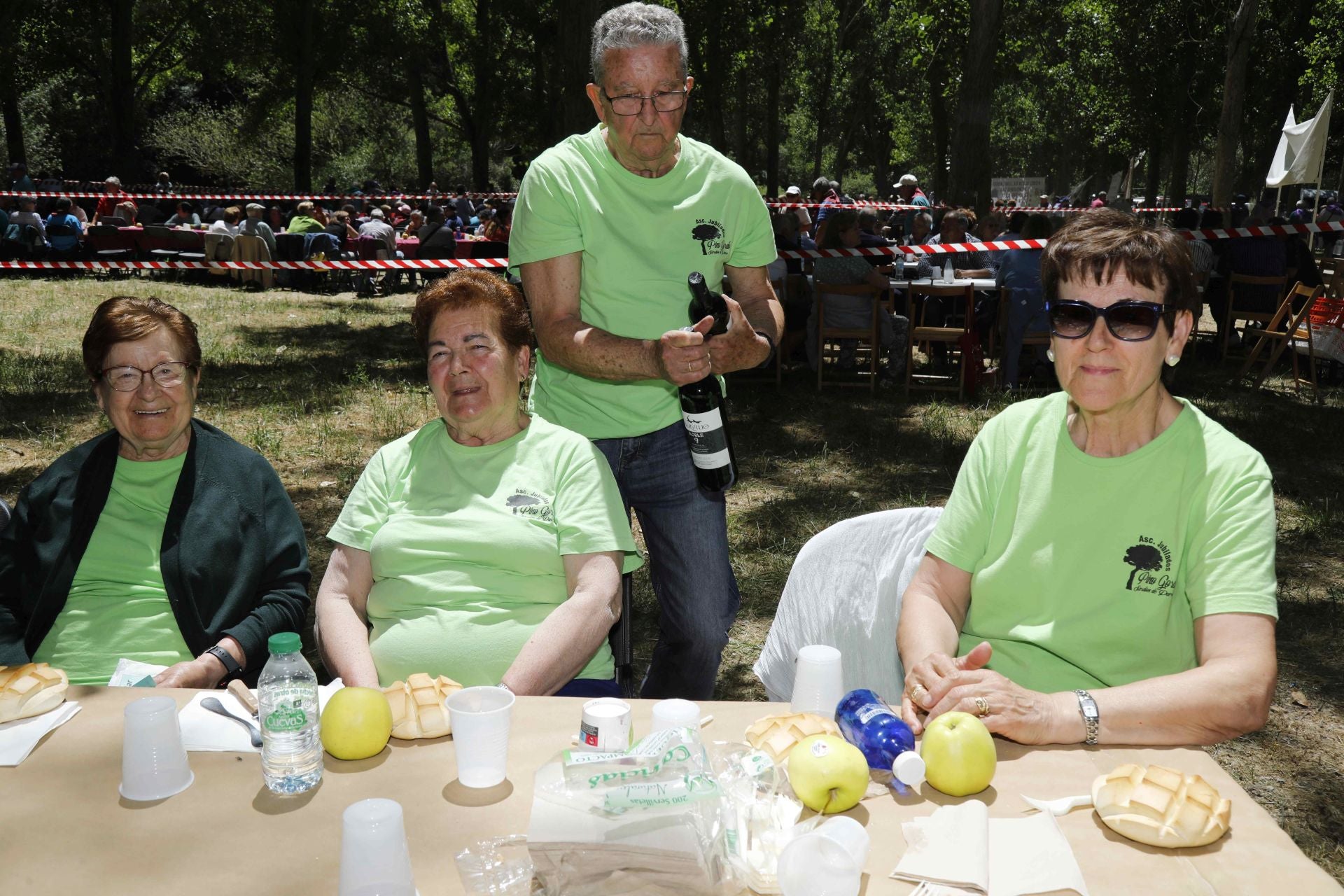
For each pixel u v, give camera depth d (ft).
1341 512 20.92
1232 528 7.00
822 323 31.37
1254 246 34.78
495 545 8.40
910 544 9.16
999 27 50.11
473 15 136.36
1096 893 4.66
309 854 4.85
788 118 230.07
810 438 26.17
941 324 36.40
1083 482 7.47
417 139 131.75
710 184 10.07
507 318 8.68
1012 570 7.67
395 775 5.62
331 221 61.46
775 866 4.73
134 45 124.16
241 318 45.80
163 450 9.30
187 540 9.00
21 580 9.11
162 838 4.99
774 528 19.69
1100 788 5.26
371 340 40.83
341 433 25.96
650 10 9.24
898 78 164.96
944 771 5.45
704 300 9.05
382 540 8.55
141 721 5.34
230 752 5.87
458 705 5.61
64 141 149.89
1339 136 130.62
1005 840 5.03
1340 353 30.42
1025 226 32.27
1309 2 113.39
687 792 4.59
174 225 67.26
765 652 9.41
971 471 8.04
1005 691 6.12
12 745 5.86
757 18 110.83
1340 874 9.84
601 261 9.91
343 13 110.01
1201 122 124.16
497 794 5.41
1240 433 26.86
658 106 9.22
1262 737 12.42
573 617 8.04
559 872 4.49
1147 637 7.27
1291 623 15.79
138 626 8.98
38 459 22.94
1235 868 4.83
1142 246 6.96
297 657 5.60
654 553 10.61
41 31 110.73
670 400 10.14
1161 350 7.07
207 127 165.37
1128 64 117.39
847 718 5.91
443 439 8.96
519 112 128.06
